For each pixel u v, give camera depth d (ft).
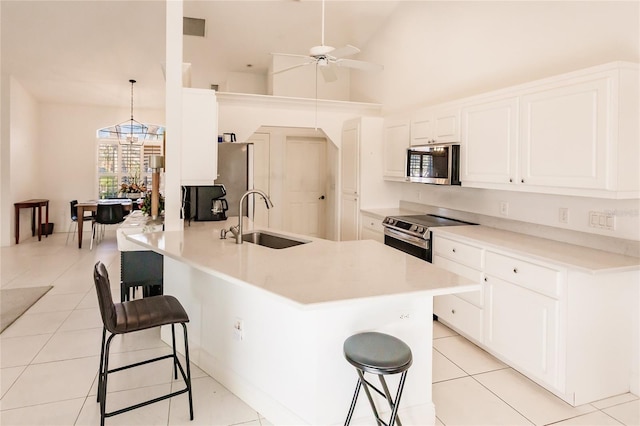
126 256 10.45
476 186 10.89
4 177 21.86
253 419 7.18
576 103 7.95
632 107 7.40
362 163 16.02
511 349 8.79
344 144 17.54
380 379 5.74
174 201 10.56
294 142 22.36
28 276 16.35
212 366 8.59
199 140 11.21
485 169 10.47
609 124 7.34
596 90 7.55
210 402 7.69
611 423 7.18
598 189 7.61
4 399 7.65
